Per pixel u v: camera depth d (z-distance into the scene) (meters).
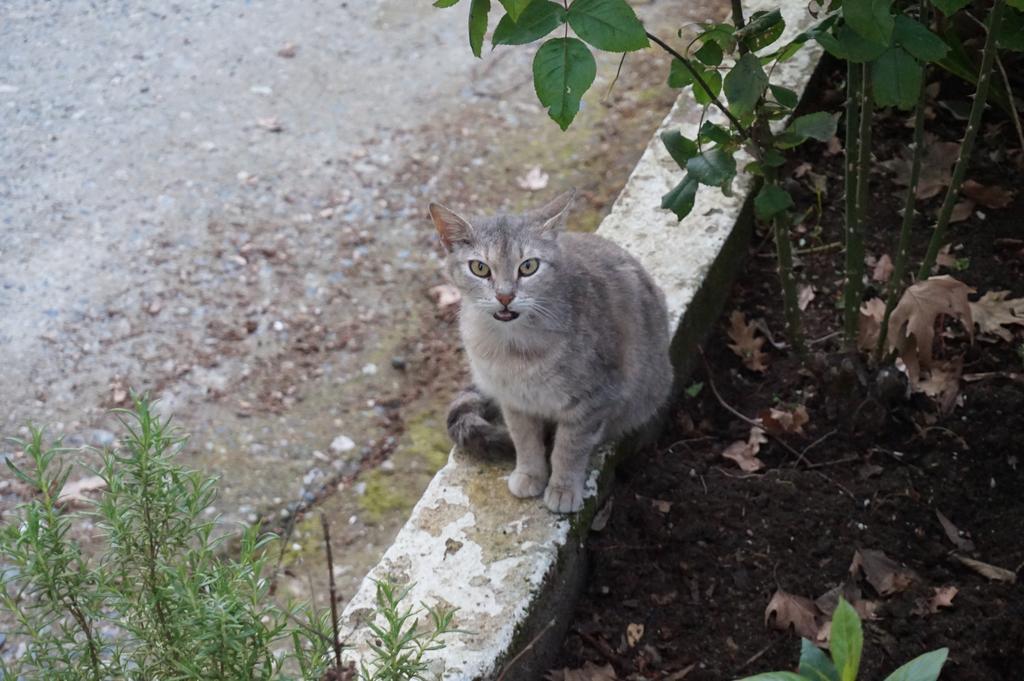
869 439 2.04
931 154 2.29
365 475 2.20
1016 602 1.90
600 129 2.62
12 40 2.83
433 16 2.85
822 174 2.32
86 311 2.37
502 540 1.91
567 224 2.47
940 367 2.07
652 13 2.80
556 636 1.91
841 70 2.41
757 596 1.93
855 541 1.96
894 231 2.24
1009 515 1.97
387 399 2.28
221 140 2.62
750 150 1.88
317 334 2.35
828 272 2.22
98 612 1.64
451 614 1.71
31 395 2.27
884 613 1.90
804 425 2.06
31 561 1.61
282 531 2.15
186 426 2.23
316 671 1.63
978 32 2.23
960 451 2.02
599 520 1.98
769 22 1.81
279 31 2.83
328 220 2.49
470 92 2.70
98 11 2.91
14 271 2.42
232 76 2.74
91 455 2.20
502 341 1.92
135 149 2.61
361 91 2.71
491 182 2.54
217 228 2.48
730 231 2.17
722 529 1.98
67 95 2.71
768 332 2.17
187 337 2.34
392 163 2.58
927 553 1.95
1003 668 1.86
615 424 2.00
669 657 1.90
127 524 1.63
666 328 2.04
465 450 1.99
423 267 2.43
